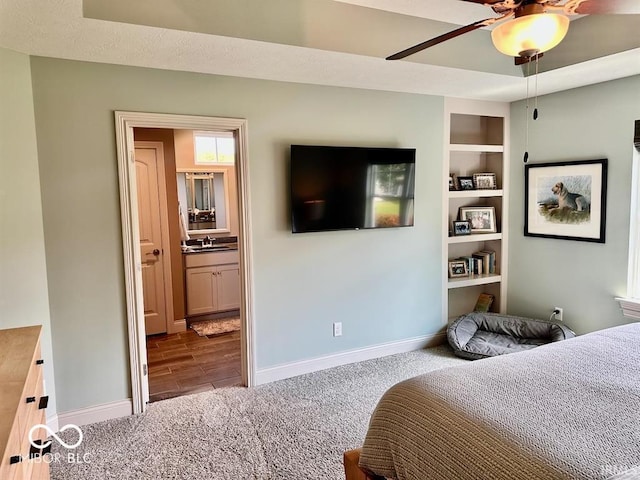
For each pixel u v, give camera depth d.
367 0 2.58
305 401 3.11
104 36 2.27
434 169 4.07
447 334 4.06
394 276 3.96
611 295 3.59
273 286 3.41
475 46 3.11
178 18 2.20
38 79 2.58
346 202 3.55
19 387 1.35
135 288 2.92
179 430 2.74
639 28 2.66
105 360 2.88
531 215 4.21
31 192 2.58
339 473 2.29
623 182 3.45
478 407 1.50
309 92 3.42
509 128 4.37
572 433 1.33
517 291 4.44
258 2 2.38
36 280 2.62
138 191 4.53
